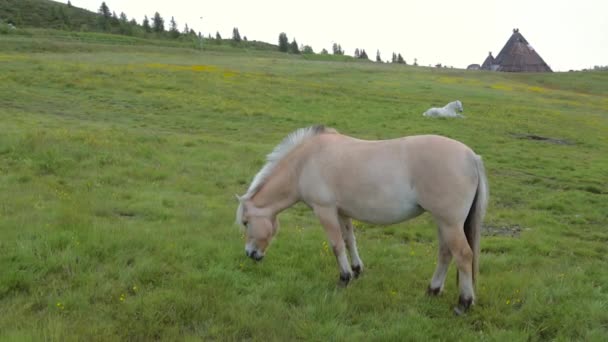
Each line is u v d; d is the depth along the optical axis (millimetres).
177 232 7473
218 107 22875
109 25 117062
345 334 4812
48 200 8836
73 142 13172
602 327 5047
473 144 19312
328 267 6566
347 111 24531
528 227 9953
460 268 5320
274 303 5352
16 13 110125
